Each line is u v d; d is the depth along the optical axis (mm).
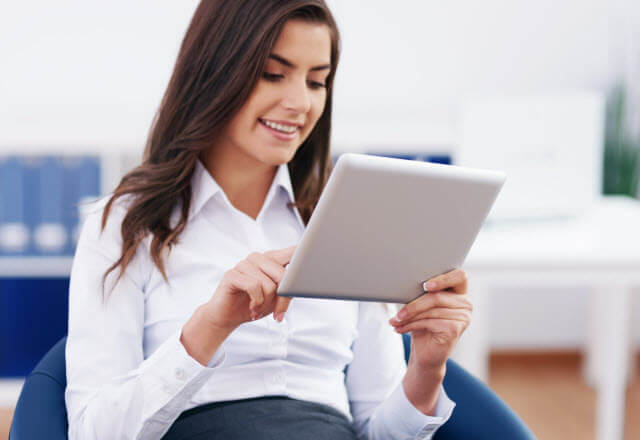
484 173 1028
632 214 2875
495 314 3832
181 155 1333
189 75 1335
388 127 3451
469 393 1463
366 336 1498
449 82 3707
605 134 3752
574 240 2438
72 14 3428
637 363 3725
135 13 3455
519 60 3709
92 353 1234
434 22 3652
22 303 3014
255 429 1258
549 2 3676
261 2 1255
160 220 1338
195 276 1330
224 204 1392
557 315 3852
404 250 1071
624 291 2783
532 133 2604
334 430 1318
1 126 3221
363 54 3656
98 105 3508
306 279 1052
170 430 1251
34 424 1215
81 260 1304
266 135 1299
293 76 1277
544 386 3533
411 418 1367
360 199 979
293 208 1469
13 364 3041
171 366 1131
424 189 998
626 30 3709
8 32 3404
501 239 2441
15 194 2959
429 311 1204
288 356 1363
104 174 3006
